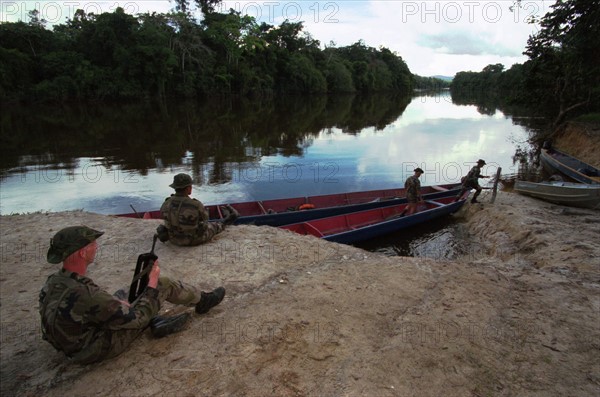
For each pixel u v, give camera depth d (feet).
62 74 142.72
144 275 10.56
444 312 13.50
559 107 70.13
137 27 159.63
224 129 89.35
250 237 19.71
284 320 12.21
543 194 37.70
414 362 10.75
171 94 171.42
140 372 9.64
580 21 53.16
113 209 35.86
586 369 11.21
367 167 55.31
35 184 42.78
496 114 140.46
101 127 87.20
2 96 131.64
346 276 15.79
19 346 10.54
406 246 30.83
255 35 211.82
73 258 8.74
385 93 333.62
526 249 26.11
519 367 11.09
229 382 9.48
